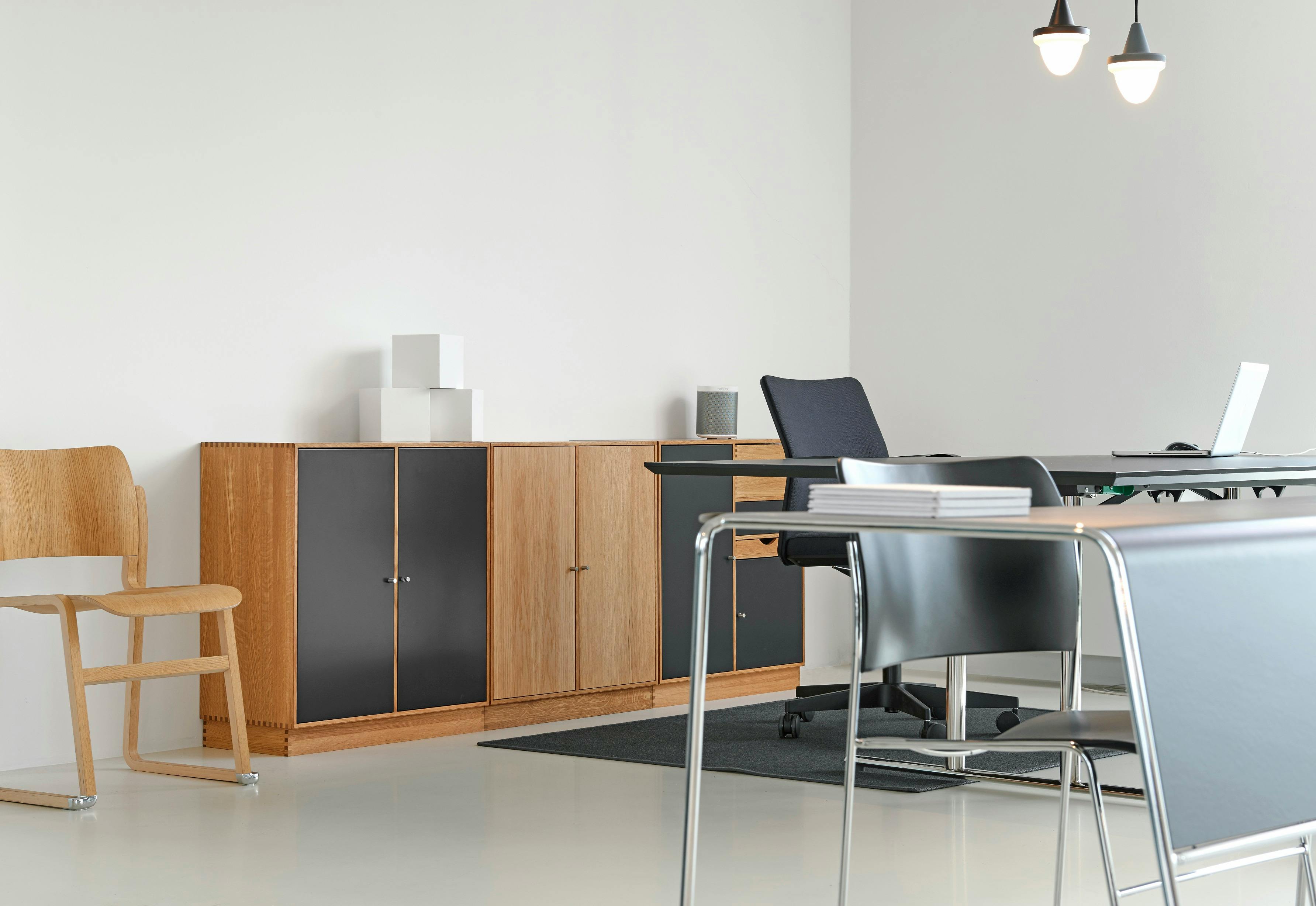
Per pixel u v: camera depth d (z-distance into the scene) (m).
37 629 4.41
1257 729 1.74
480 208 5.59
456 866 3.27
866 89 7.09
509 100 5.70
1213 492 5.62
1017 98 6.54
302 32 5.05
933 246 6.84
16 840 3.51
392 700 4.83
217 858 3.34
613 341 6.08
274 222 4.98
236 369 4.87
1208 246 5.94
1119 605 1.61
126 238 4.61
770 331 6.75
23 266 4.38
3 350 4.33
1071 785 4.02
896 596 2.30
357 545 4.74
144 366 4.64
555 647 5.30
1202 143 5.95
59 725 4.46
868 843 3.47
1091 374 6.30
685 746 4.73
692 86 6.42
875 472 2.37
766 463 3.65
